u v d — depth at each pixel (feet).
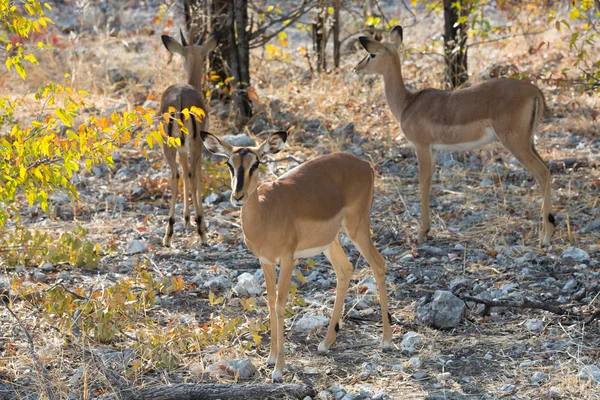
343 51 79.61
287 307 33.81
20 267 38.42
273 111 62.85
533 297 35.17
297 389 27.22
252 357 30.63
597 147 54.54
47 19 31.76
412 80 70.03
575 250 39.60
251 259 40.78
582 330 31.58
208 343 31.27
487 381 28.19
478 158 54.19
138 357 29.71
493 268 38.70
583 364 28.68
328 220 29.96
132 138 57.52
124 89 66.80
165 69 70.18
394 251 41.50
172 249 42.09
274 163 53.31
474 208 46.42
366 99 65.51
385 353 30.86
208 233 44.47
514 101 41.45
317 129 60.18
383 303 31.17
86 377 27.20
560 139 56.39
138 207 48.34
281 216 28.32
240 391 27.04
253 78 70.69
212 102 64.69
